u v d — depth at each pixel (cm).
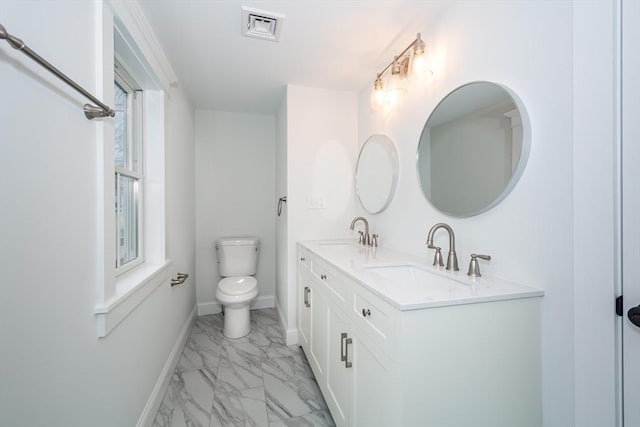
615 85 70
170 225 184
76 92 84
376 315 94
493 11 109
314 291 173
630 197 69
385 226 192
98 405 94
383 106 182
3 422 58
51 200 73
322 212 231
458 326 84
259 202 298
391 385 84
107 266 98
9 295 60
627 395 70
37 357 67
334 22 143
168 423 141
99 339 94
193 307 265
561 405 87
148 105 164
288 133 221
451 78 130
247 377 179
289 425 140
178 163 206
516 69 100
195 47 164
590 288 76
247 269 270
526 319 91
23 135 64
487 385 87
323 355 152
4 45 59
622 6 69
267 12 135
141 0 124
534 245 94
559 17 86
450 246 122
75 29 84
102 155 95
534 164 94
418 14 137
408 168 165
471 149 117
